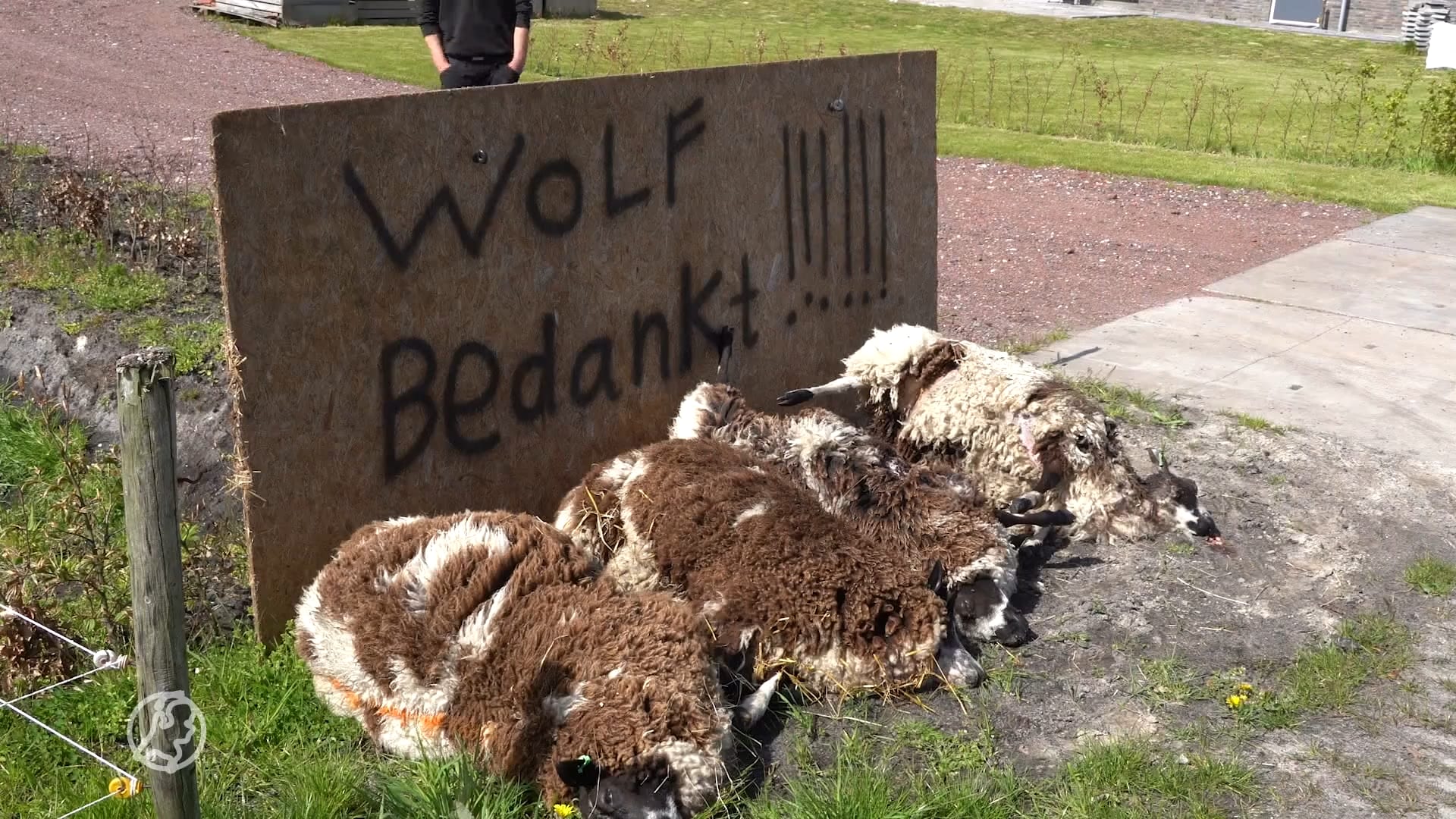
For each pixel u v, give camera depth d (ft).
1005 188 46.34
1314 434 23.04
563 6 103.60
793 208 21.38
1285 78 84.89
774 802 12.51
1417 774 13.57
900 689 14.53
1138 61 94.43
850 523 15.98
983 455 18.49
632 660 12.75
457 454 16.79
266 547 14.76
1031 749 13.78
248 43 72.33
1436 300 31.91
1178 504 18.85
